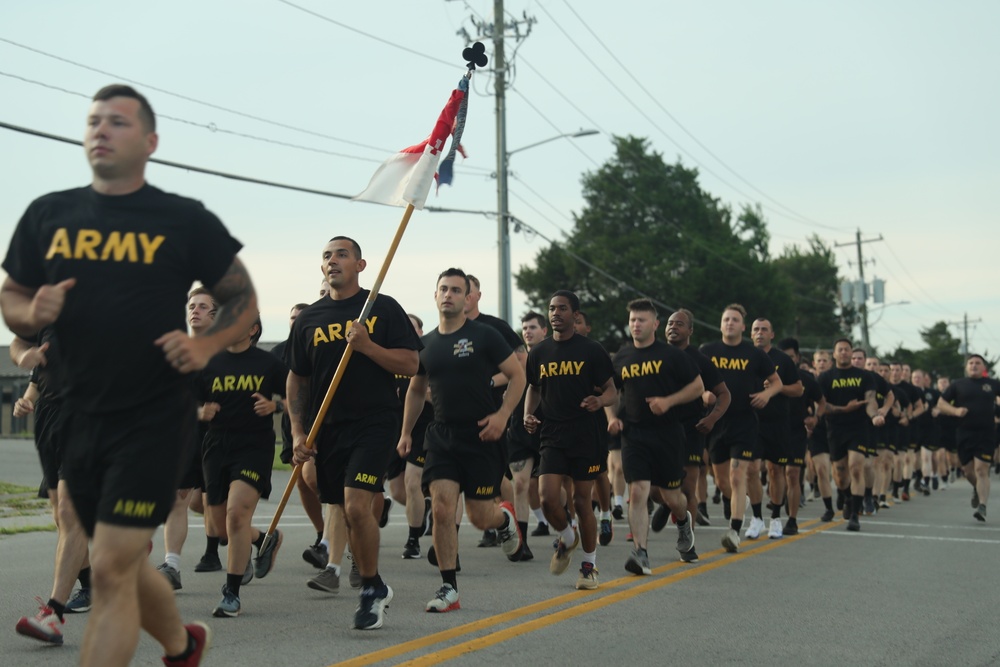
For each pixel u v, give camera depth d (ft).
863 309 204.64
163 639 13.42
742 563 31.73
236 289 12.94
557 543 27.09
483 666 17.93
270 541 27.66
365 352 20.76
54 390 12.69
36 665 17.84
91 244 12.26
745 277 185.47
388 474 37.63
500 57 84.99
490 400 23.27
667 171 196.03
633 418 29.50
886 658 19.07
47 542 36.09
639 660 18.62
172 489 12.47
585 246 184.14
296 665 17.70
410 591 26.17
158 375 12.34
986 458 48.01
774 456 40.19
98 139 12.25
